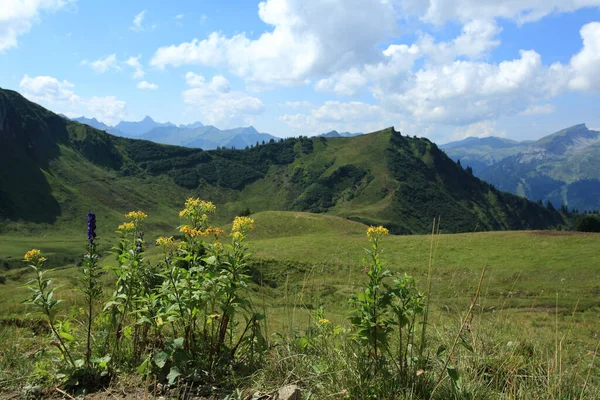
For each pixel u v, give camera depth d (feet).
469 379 12.76
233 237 14.25
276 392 11.79
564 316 59.52
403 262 117.19
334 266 103.96
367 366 12.58
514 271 106.01
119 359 14.17
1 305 30.53
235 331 16.79
